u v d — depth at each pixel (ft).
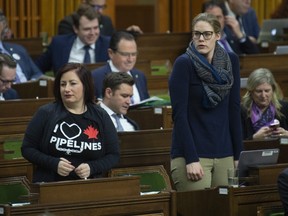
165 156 62.49
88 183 51.72
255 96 65.72
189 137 54.90
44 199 50.72
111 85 63.46
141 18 138.51
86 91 53.93
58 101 53.93
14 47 85.46
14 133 64.80
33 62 88.07
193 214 54.80
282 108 66.28
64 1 121.80
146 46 96.89
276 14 106.22
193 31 55.57
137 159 61.82
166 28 134.10
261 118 65.82
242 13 101.09
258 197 55.31
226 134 56.34
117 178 52.42
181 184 55.88
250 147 61.00
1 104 67.00
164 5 133.49
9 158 63.82
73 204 50.72
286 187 52.60
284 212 54.24
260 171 55.98
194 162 54.80
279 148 61.62
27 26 120.57
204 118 55.52
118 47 73.05
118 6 138.00
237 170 56.13
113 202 51.67
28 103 67.67
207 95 55.06
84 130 53.57
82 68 53.83
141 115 68.23
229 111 56.54
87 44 87.97
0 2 118.52
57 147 53.11
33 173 56.70
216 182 56.39
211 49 55.36
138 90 74.43
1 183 56.44
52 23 121.49
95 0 101.24
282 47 88.84
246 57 86.84
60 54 88.48
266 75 65.72
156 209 52.85
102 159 53.83
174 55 98.07
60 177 53.16
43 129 53.36
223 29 93.30
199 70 54.90
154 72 91.76
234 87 56.39
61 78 53.52
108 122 54.29
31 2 120.37
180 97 54.95
